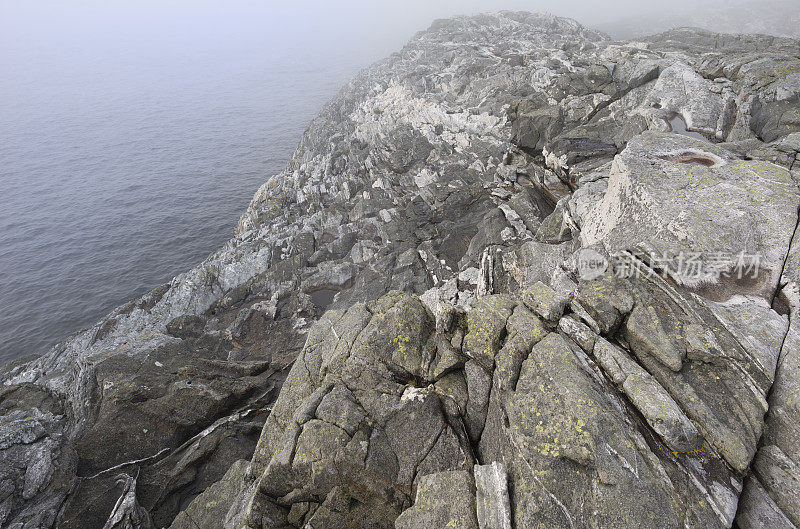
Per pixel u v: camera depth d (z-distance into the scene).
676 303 10.99
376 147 55.94
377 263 38.00
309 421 11.44
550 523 8.18
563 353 10.29
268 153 109.00
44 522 16.19
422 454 10.63
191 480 19.02
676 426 8.83
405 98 64.50
